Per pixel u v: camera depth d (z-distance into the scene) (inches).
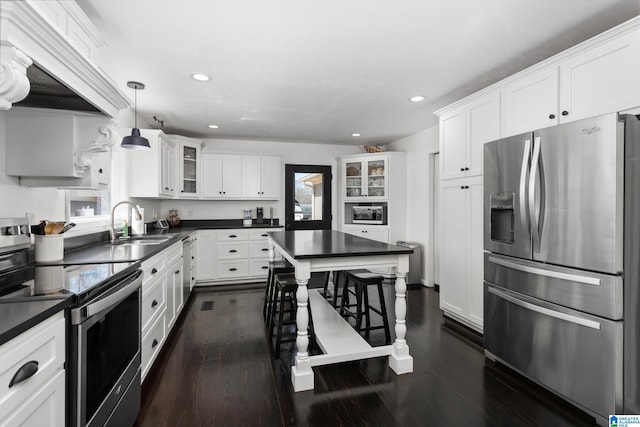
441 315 139.0
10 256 64.4
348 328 106.3
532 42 87.4
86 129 71.4
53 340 40.8
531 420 69.9
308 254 82.4
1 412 31.9
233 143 214.7
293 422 69.1
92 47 73.4
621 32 70.2
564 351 72.7
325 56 94.6
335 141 222.2
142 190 147.1
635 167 64.6
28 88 43.3
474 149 113.3
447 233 128.4
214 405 74.9
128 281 62.5
